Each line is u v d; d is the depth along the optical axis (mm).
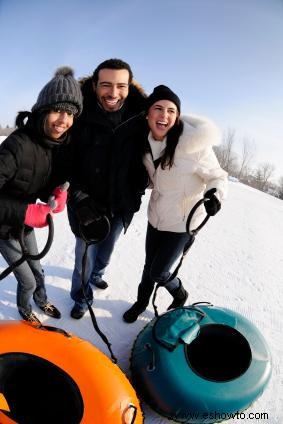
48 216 1707
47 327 1857
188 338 1975
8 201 1710
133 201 2262
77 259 2357
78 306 2605
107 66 1854
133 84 2055
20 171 1759
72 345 1776
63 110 1710
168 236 2309
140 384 1941
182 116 2092
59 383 1688
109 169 2008
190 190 2119
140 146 2055
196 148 1952
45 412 1713
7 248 2020
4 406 1547
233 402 1795
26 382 1769
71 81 1722
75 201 2002
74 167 2062
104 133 1942
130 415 1584
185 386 1804
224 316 2156
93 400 1583
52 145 1812
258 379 1892
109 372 1710
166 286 2633
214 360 2174
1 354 1711
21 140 1717
